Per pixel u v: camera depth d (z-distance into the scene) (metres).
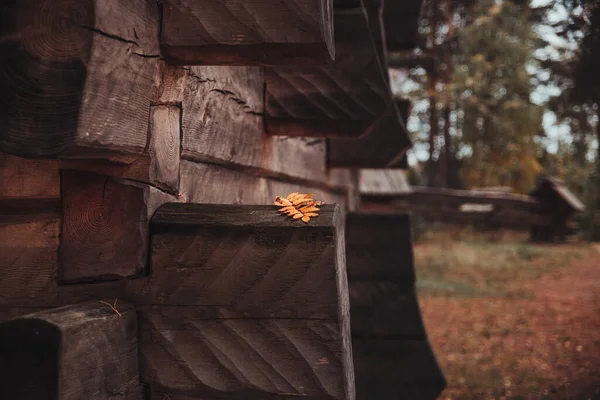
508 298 7.84
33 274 1.26
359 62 1.92
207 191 1.58
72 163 1.21
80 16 1.08
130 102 1.19
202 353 1.21
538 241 14.87
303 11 1.23
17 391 1.05
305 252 1.20
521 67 16.80
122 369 1.17
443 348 5.34
